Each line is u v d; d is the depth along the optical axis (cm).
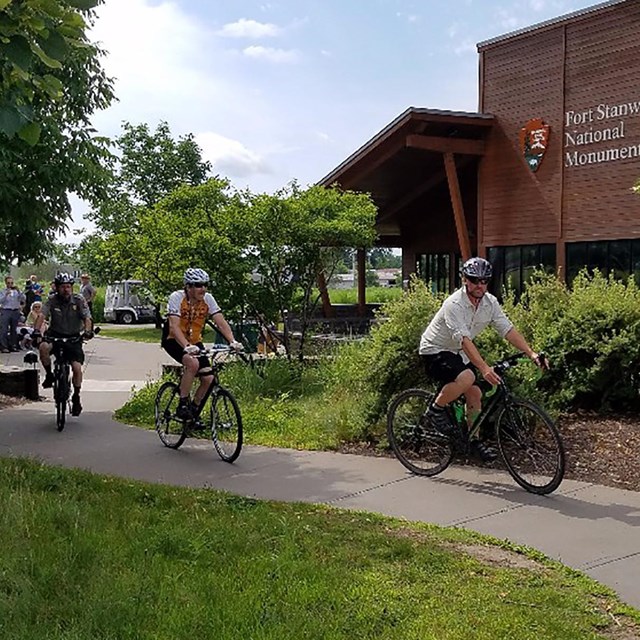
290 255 1299
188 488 702
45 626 403
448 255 2631
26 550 503
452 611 430
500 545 545
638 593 462
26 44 348
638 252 1752
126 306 4431
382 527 586
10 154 899
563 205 1902
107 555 504
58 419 1010
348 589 456
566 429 849
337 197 1339
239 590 456
